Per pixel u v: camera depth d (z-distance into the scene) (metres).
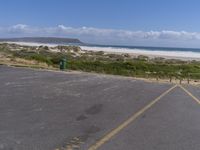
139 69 52.84
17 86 18.14
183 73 50.50
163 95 18.16
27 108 11.71
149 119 10.89
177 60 95.50
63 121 9.90
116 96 16.50
